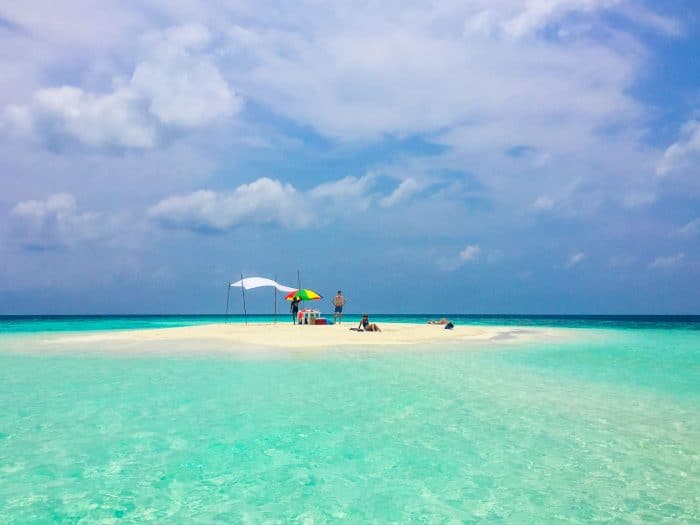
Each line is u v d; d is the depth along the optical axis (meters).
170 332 27.55
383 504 5.34
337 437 7.49
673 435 7.70
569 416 8.79
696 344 24.25
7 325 46.31
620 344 24.09
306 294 33.44
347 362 15.15
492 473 6.20
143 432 7.69
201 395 10.26
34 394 10.34
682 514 5.18
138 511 5.13
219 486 5.76
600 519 5.05
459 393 10.62
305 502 5.37
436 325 37.94
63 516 5.00
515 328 39.81
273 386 11.26
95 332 30.39
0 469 6.20
